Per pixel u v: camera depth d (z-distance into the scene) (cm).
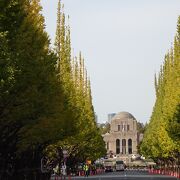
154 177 9212
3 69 2938
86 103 11088
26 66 3338
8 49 3053
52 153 7806
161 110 10581
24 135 4316
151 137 13375
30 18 3938
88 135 10050
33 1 4762
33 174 5422
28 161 5447
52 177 8325
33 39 3688
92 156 12350
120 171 15938
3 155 4316
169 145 8562
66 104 5747
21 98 3453
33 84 3472
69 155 9181
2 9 3048
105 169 14900
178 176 8962
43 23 4762
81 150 10025
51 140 5400
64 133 5603
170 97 7612
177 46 7175
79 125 7900
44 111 3956
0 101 3306
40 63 3706
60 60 7225
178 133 6216
